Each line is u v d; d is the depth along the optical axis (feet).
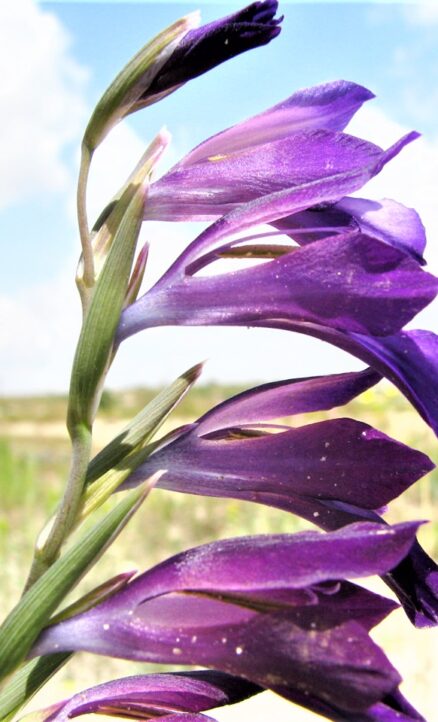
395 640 1.93
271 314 0.46
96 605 0.45
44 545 0.47
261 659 0.41
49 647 0.44
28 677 0.47
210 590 0.43
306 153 0.49
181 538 2.94
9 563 2.38
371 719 0.40
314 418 3.44
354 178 0.45
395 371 0.46
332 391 0.51
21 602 0.45
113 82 0.49
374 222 0.48
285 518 2.85
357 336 0.46
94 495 0.48
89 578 2.27
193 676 0.51
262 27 0.50
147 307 0.48
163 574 0.44
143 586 0.44
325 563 0.41
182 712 0.51
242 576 0.42
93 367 0.47
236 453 0.50
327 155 0.49
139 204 0.47
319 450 0.48
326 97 0.51
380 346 0.46
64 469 4.82
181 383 0.50
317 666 0.41
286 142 0.50
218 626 0.42
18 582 2.24
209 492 0.50
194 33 0.50
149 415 0.49
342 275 0.44
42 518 3.29
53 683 1.75
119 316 0.47
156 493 3.30
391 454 0.48
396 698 0.41
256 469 0.49
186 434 0.50
